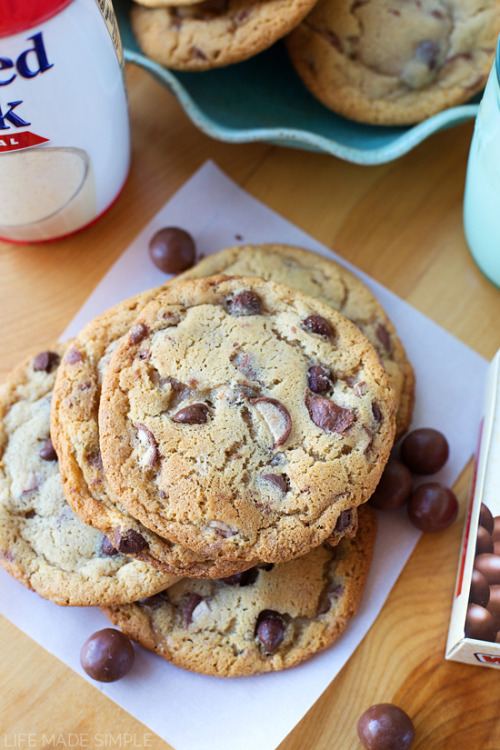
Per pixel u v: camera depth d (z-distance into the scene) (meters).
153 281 0.46
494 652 0.39
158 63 0.44
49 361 0.43
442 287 0.46
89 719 0.41
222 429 0.39
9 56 0.36
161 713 0.41
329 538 0.39
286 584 0.42
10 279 0.46
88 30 0.37
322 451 0.39
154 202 0.47
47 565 0.41
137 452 0.39
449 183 0.47
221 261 0.45
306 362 0.40
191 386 0.39
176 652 0.41
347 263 0.47
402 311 0.46
